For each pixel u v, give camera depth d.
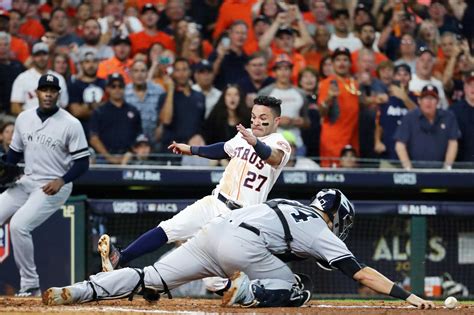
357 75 36.09
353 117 35.25
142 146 33.66
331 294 33.16
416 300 18.12
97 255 32.06
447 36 38.84
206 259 18.88
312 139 34.97
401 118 35.53
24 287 27.47
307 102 34.94
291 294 18.97
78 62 35.34
